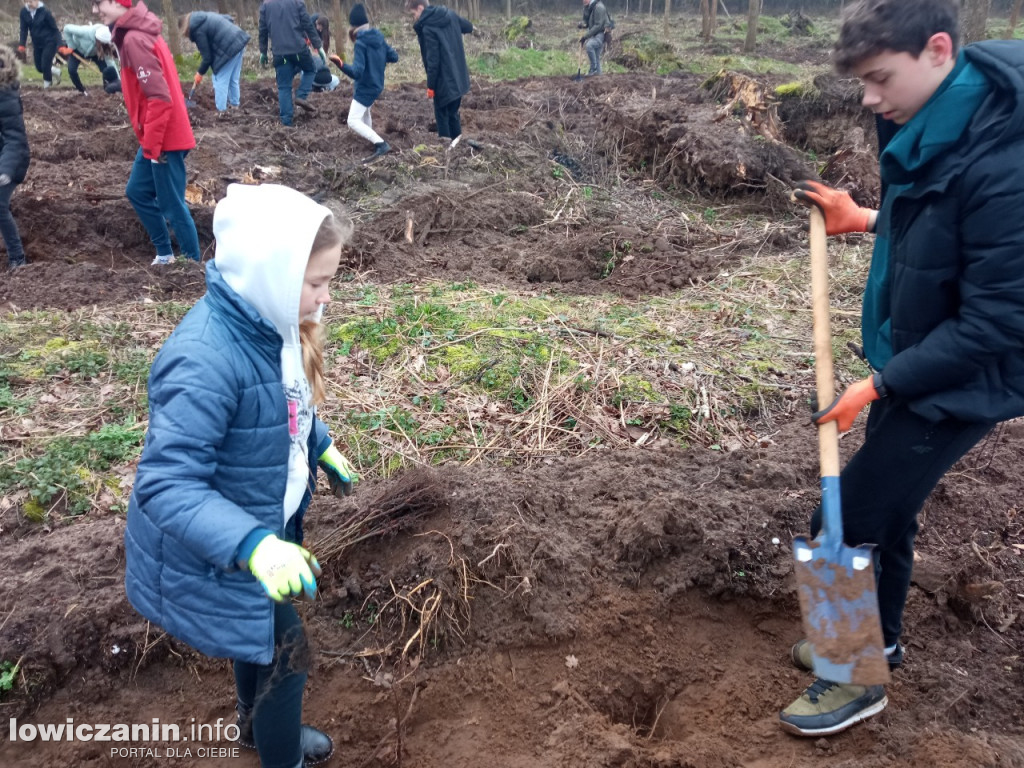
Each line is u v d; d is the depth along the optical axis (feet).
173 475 5.36
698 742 8.39
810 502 10.71
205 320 5.70
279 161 27.17
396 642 9.02
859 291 17.56
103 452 11.41
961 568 9.77
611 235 20.03
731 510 10.31
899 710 8.32
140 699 8.57
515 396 13.06
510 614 9.25
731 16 85.51
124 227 21.62
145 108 17.29
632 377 13.56
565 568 9.59
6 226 19.16
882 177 6.40
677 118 27.07
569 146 29.66
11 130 18.47
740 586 9.70
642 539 9.74
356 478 10.98
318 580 9.35
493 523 9.73
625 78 46.55
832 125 28.60
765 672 9.09
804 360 14.35
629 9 91.81
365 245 19.84
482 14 83.71
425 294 17.30
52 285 17.81
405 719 8.49
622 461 11.55
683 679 9.20
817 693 8.14
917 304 6.40
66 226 21.31
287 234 5.51
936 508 10.93
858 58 5.80
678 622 9.59
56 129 31.89
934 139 5.76
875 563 7.60
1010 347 5.97
